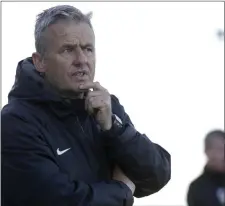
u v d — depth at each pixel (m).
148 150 10.27
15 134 9.70
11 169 9.62
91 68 10.09
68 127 10.05
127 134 10.16
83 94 10.23
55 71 9.99
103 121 10.12
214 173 20.28
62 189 9.53
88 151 10.12
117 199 9.84
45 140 9.80
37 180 9.52
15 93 10.15
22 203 9.58
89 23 10.15
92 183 9.89
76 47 9.97
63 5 10.21
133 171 10.23
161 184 10.53
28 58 10.51
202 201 20.19
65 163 9.85
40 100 9.95
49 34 10.02
